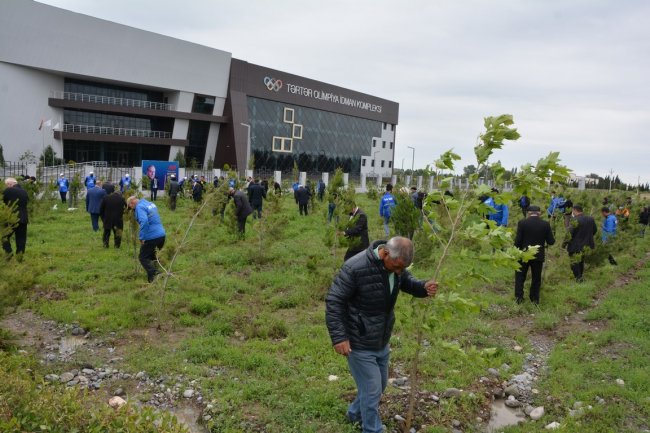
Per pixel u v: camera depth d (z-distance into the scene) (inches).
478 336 263.6
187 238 302.8
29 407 125.4
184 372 207.0
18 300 225.0
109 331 253.3
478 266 423.8
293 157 2691.9
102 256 424.5
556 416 183.9
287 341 246.5
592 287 382.6
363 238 350.0
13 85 1684.3
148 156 2134.6
